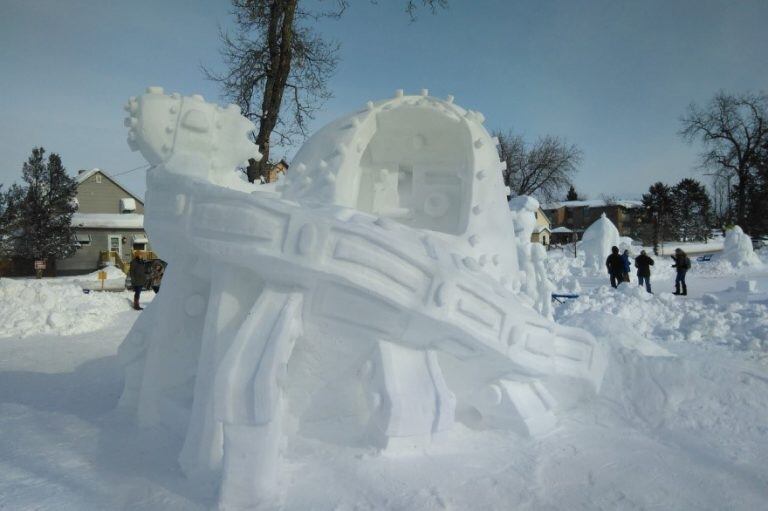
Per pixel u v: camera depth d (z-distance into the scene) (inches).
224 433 133.3
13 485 140.9
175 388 183.9
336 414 174.7
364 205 216.5
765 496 137.7
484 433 177.5
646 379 212.8
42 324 433.4
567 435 178.9
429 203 213.5
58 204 1334.9
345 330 161.6
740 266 1142.3
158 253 189.9
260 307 151.7
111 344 374.6
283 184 201.8
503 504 131.3
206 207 154.6
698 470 152.3
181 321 185.2
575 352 197.8
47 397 231.3
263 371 136.3
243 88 658.2
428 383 165.5
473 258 190.9
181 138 179.2
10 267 1368.1
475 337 160.6
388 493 134.1
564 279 863.1
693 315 409.1
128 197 1702.8
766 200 1732.3
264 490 131.3
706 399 202.7
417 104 206.5
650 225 2237.9
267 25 650.8
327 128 209.0
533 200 460.4
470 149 205.0
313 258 147.0
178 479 145.3
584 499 134.3
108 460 157.8
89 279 1125.1
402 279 153.4
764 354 307.3
